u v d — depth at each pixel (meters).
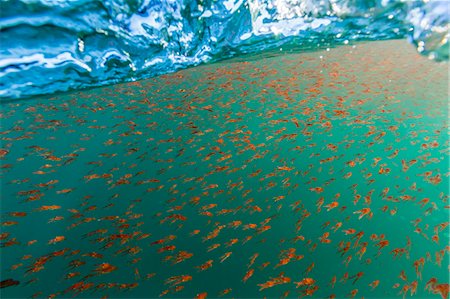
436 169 0.82
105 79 1.11
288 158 0.92
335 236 0.66
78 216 0.68
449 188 0.75
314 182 0.83
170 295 0.55
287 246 0.64
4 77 0.93
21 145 0.99
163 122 1.11
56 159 0.84
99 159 0.94
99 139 1.03
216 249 0.64
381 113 1.09
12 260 0.62
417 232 0.65
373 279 0.56
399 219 0.69
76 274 0.59
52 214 0.74
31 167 0.91
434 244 0.62
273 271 0.59
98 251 0.64
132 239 0.66
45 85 1.00
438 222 0.67
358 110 1.12
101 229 0.64
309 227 0.68
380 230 0.66
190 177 0.86
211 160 0.93
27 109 1.08
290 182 0.83
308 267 0.59
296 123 1.00
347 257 0.61
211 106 1.19
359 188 0.79
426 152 0.89
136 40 1.11
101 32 1.02
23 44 0.92
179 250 0.64
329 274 0.58
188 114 1.15
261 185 0.82
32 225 0.71
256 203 0.76
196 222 0.71
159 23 1.14
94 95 1.16
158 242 0.65
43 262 0.57
